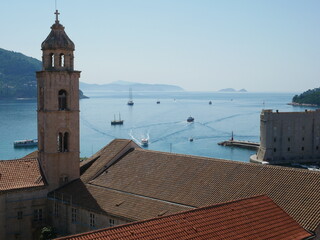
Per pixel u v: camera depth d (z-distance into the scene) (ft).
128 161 241.55
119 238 122.93
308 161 624.18
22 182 229.04
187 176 208.33
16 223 224.33
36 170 240.32
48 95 235.61
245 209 152.35
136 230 127.85
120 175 231.09
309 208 163.02
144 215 187.21
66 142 244.22
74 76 242.17
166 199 196.44
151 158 234.58
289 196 172.76
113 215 194.29
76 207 214.90
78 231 216.54
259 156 620.08
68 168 242.17
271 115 609.01
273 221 149.89
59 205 226.38
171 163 222.89
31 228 229.66
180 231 130.72
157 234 127.44
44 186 233.14
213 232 133.80
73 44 242.58
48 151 237.04
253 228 141.90
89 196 219.41
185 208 185.47
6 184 223.10
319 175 178.60
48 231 216.54
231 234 134.92
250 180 190.49
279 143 615.16
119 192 214.90
